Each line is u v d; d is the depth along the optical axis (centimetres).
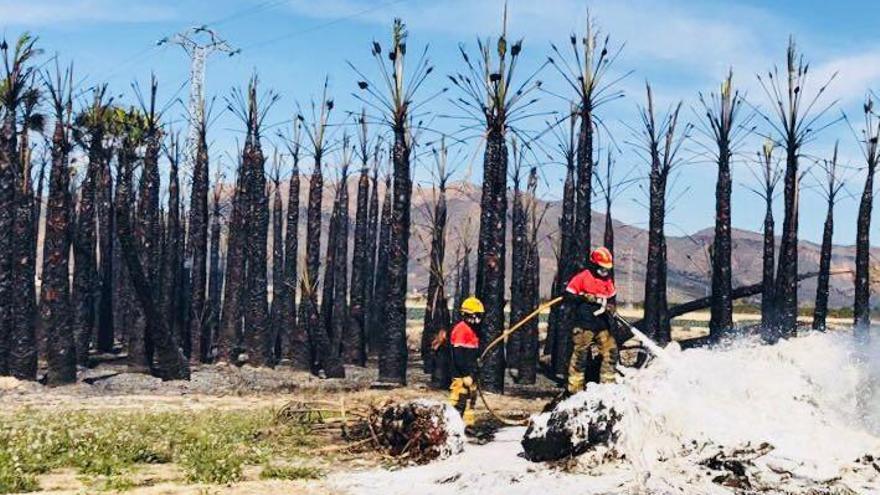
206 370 3256
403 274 2936
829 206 3306
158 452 1426
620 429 1193
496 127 2628
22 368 2695
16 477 1192
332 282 4022
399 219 2928
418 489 1159
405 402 1448
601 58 2764
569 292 1407
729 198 3150
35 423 1722
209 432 1602
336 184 4116
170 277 3562
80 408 2184
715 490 1070
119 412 2058
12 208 2734
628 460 1173
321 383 2948
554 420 1228
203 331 3788
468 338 1557
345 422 1619
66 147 2767
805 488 1070
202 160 3616
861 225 3269
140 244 3534
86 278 3188
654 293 3216
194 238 3638
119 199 2842
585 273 1409
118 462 1339
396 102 2878
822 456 1120
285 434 1652
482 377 2655
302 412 1803
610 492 1064
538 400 2534
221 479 1223
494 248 2681
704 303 3569
